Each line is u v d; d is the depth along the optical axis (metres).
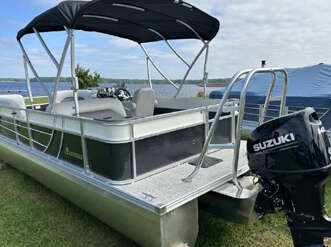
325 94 4.06
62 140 2.12
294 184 1.32
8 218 2.35
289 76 5.18
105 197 1.71
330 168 1.27
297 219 1.35
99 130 1.70
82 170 1.94
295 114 1.33
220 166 2.00
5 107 3.11
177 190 1.57
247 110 4.93
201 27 2.84
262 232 2.05
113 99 2.77
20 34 2.41
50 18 1.95
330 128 3.73
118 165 1.64
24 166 2.93
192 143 2.13
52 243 2.00
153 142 1.81
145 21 2.81
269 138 1.37
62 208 2.52
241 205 1.59
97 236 2.08
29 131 2.62
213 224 2.17
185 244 1.54
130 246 1.95
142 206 1.44
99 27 3.09
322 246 1.32
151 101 2.73
